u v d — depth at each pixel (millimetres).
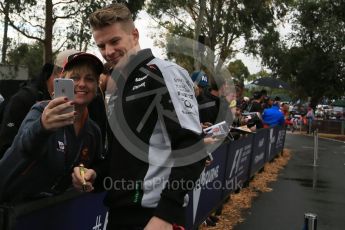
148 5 23609
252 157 8039
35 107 1956
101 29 1966
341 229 5598
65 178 2207
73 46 14391
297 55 32625
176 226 1748
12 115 2617
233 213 5980
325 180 9250
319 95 32562
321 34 30344
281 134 12977
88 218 2477
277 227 5473
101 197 2594
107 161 2156
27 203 1851
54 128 1728
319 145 18797
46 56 14102
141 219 1878
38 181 2043
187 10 23234
